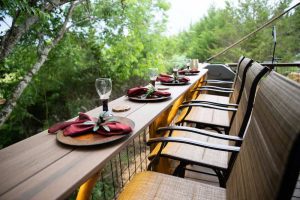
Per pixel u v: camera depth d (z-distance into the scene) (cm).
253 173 67
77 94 745
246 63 197
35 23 403
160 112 133
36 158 80
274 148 54
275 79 78
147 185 116
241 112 143
